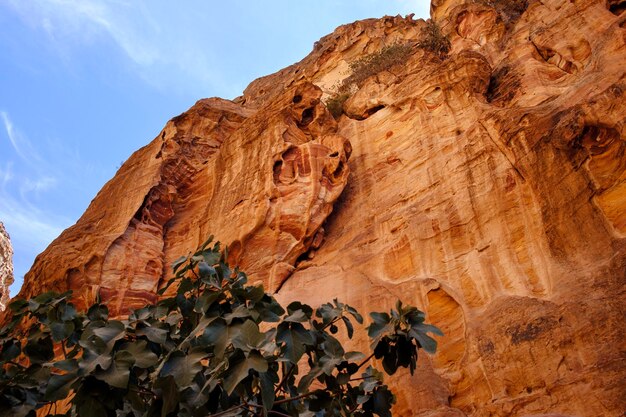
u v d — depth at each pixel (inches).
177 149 919.7
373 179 740.0
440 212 598.9
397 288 552.4
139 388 237.8
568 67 700.7
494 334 447.8
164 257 772.6
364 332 525.0
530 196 526.6
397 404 453.4
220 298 242.8
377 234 645.3
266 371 221.6
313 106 886.4
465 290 510.9
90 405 203.0
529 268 481.4
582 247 455.2
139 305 693.9
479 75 747.4
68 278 715.4
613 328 383.6
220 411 251.8
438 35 1046.4
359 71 1100.5
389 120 815.7
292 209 696.4
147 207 814.5
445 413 418.9
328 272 631.2
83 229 799.1
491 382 424.8
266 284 641.6
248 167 787.4
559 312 420.8
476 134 640.4
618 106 492.7
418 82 819.4
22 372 263.1
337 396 259.9
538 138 540.1
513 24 957.8
